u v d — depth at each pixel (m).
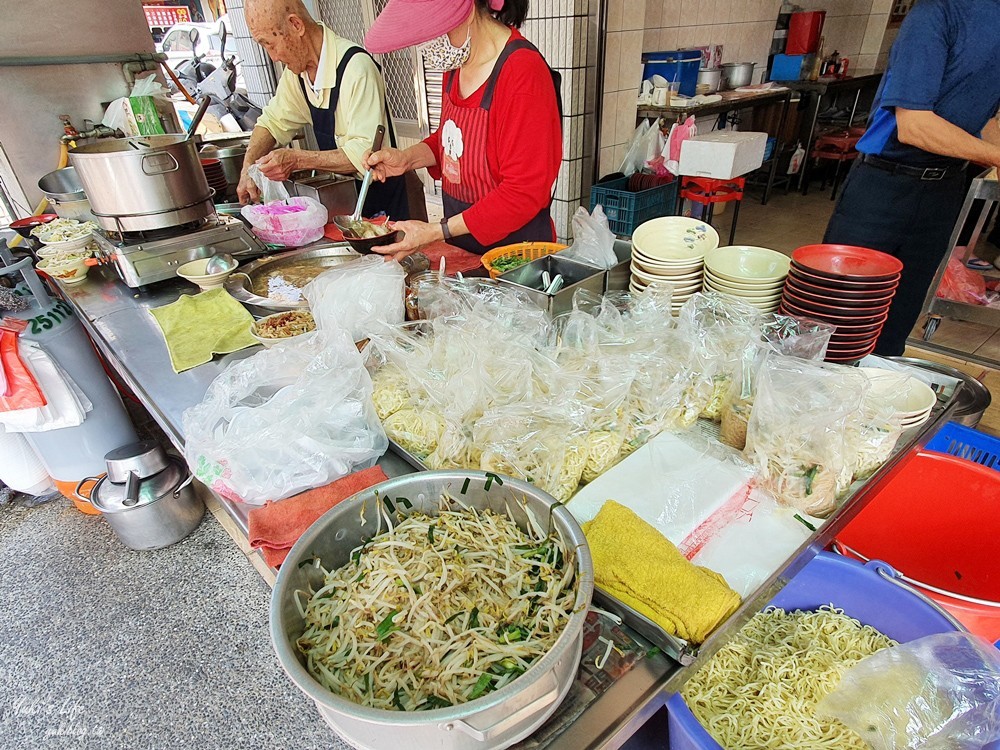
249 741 1.62
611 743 0.69
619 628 0.80
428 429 1.09
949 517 1.55
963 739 0.91
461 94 2.00
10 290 1.98
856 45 7.15
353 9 5.25
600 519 0.92
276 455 1.02
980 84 1.93
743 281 1.39
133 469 2.18
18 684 1.81
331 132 2.73
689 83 4.75
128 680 1.80
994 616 1.17
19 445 2.42
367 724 0.58
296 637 0.73
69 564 2.24
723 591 0.79
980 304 3.13
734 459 1.08
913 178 2.16
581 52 3.66
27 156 2.94
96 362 2.27
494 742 0.62
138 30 3.09
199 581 2.14
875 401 1.12
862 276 1.21
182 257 1.88
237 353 1.49
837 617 1.27
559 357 1.27
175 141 1.83
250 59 5.77
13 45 2.76
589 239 1.63
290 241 2.11
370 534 0.88
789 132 6.21
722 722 1.12
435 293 1.43
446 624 0.74
